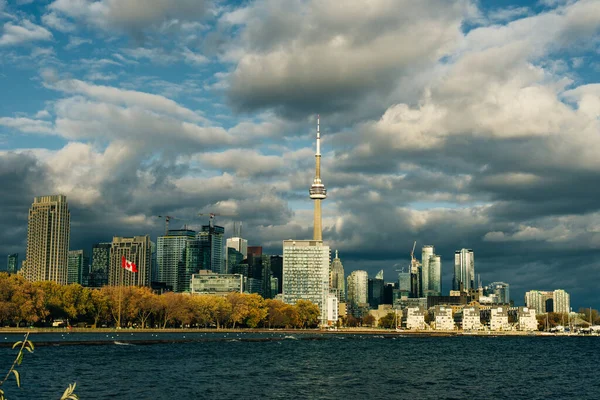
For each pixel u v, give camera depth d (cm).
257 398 11931
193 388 13100
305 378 15550
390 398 12325
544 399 12750
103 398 11419
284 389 13312
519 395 13275
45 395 11538
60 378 14112
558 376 17750
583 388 14775
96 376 14700
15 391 11931
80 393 11938
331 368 18625
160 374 15575
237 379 14975
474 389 14100
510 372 18838
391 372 17788
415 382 15225
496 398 12712
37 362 17650
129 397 11612
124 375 15100
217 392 12612
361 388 13788
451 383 15212
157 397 11719
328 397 12288
